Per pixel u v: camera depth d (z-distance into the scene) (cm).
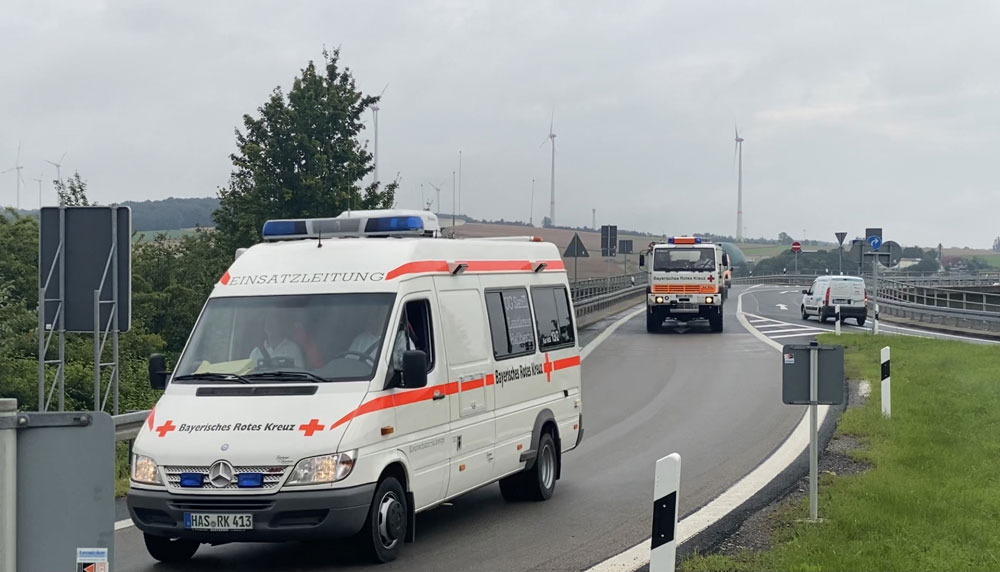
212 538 786
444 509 1070
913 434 1351
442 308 951
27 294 3566
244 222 2970
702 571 763
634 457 1357
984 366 2195
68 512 363
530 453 1076
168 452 793
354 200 3048
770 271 12988
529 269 1145
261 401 820
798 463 1243
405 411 862
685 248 3644
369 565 830
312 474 781
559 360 1175
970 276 10119
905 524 875
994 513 921
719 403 1859
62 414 362
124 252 1401
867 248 3378
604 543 895
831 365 925
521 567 817
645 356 2794
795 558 777
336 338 863
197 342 888
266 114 3080
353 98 3127
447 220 4047
